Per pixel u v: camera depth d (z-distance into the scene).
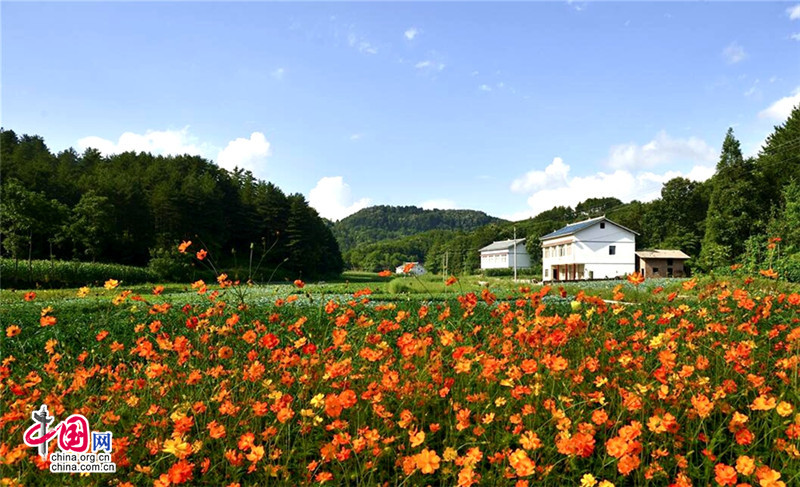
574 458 2.45
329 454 2.34
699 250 48.12
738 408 3.06
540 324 3.63
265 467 2.33
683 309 4.53
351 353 3.94
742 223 36.78
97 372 3.71
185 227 51.66
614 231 41.69
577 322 3.61
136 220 50.12
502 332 4.06
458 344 3.65
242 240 61.34
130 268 31.83
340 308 5.30
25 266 26.36
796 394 2.76
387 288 18.55
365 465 2.37
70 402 3.21
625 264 41.53
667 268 41.59
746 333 3.86
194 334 4.64
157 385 3.32
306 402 3.03
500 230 82.44
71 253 41.34
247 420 2.87
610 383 3.16
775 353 4.09
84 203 41.19
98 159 74.56
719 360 3.48
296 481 2.51
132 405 3.04
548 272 47.19
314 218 70.88
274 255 58.25
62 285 26.77
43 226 33.66
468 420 2.86
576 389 3.19
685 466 2.32
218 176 79.44
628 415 2.85
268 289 12.45
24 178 46.72
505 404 3.05
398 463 2.49
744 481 2.39
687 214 51.19
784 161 39.09
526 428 2.79
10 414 2.63
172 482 2.11
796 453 2.29
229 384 3.26
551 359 2.98
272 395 2.75
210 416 3.02
